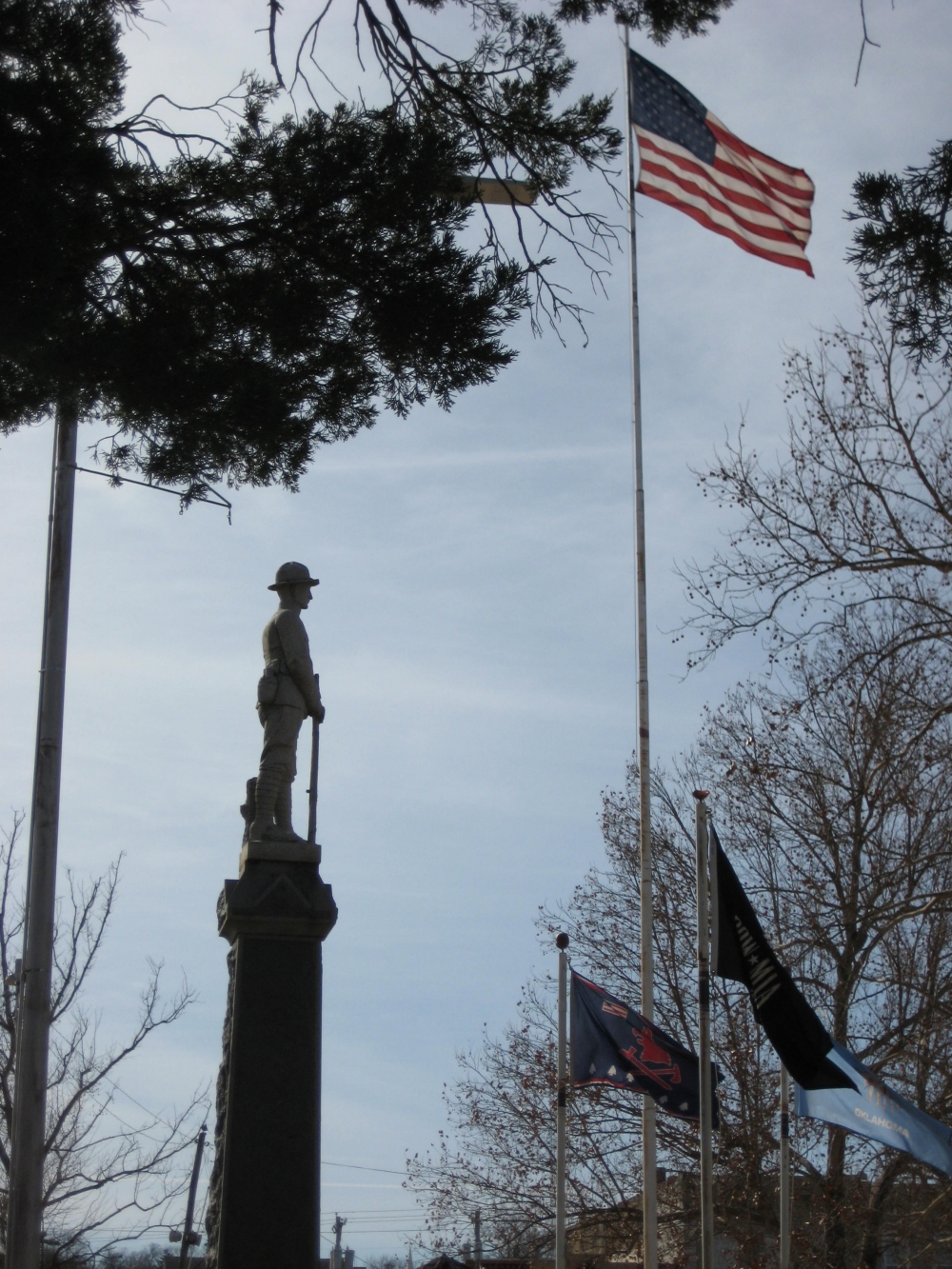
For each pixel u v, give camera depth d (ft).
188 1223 111.04
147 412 38.09
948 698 75.82
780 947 75.15
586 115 38.75
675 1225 91.40
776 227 66.33
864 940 81.82
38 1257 44.78
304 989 45.60
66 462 50.67
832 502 68.08
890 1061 80.02
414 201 37.40
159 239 38.11
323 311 38.04
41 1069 45.24
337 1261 168.04
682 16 38.40
